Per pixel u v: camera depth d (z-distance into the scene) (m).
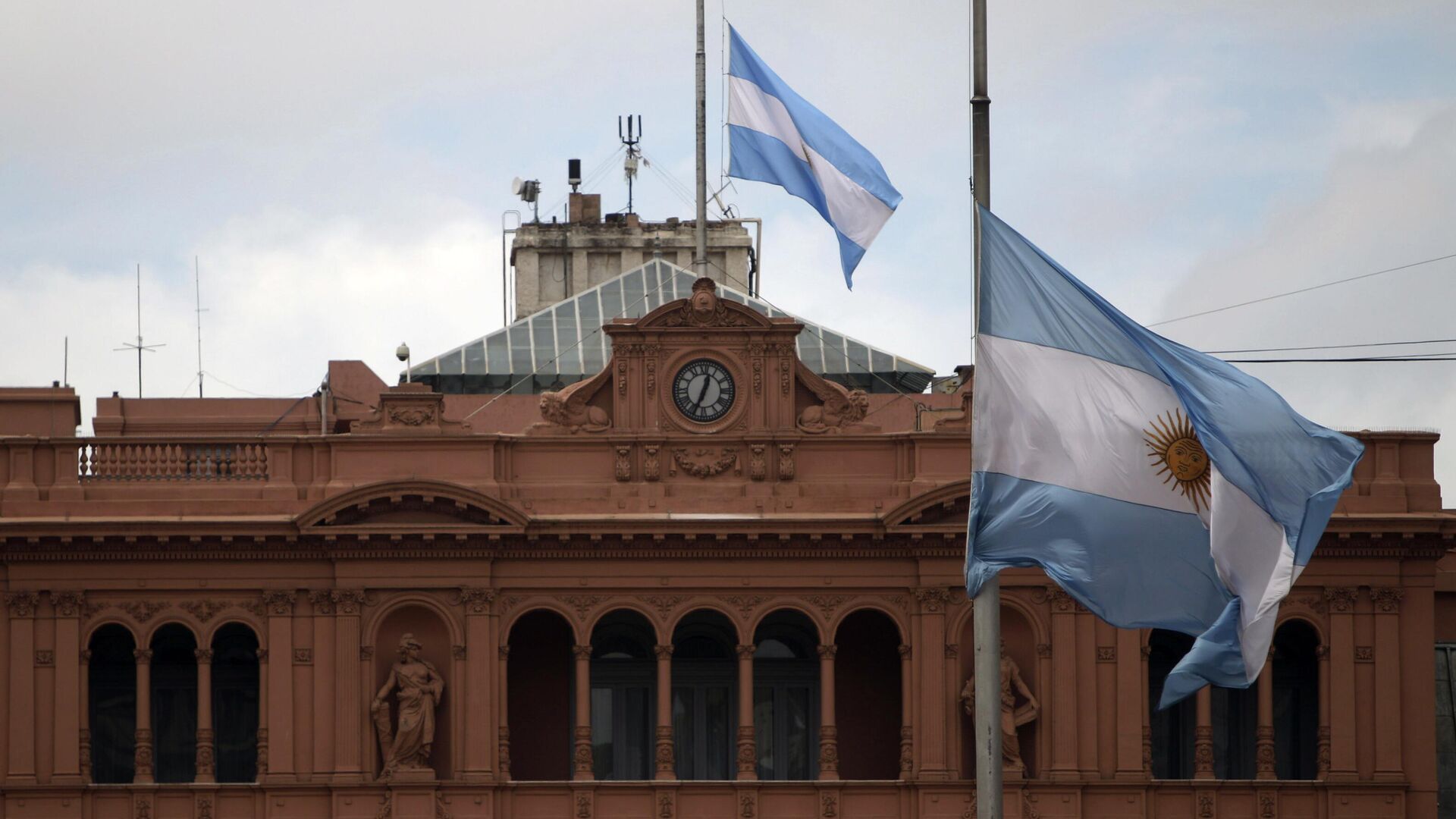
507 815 131.38
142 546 131.38
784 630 137.38
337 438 132.75
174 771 134.12
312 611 132.12
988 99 88.69
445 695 132.12
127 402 146.50
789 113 130.62
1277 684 138.25
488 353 155.25
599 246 188.62
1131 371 86.62
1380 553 135.00
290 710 131.50
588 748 132.50
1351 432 136.38
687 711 136.88
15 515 131.38
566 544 131.88
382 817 130.62
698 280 134.88
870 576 133.50
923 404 147.38
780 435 133.75
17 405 138.88
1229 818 133.88
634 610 133.12
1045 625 133.88
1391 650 134.88
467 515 131.50
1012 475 86.56
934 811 131.88
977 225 87.81
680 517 131.62
